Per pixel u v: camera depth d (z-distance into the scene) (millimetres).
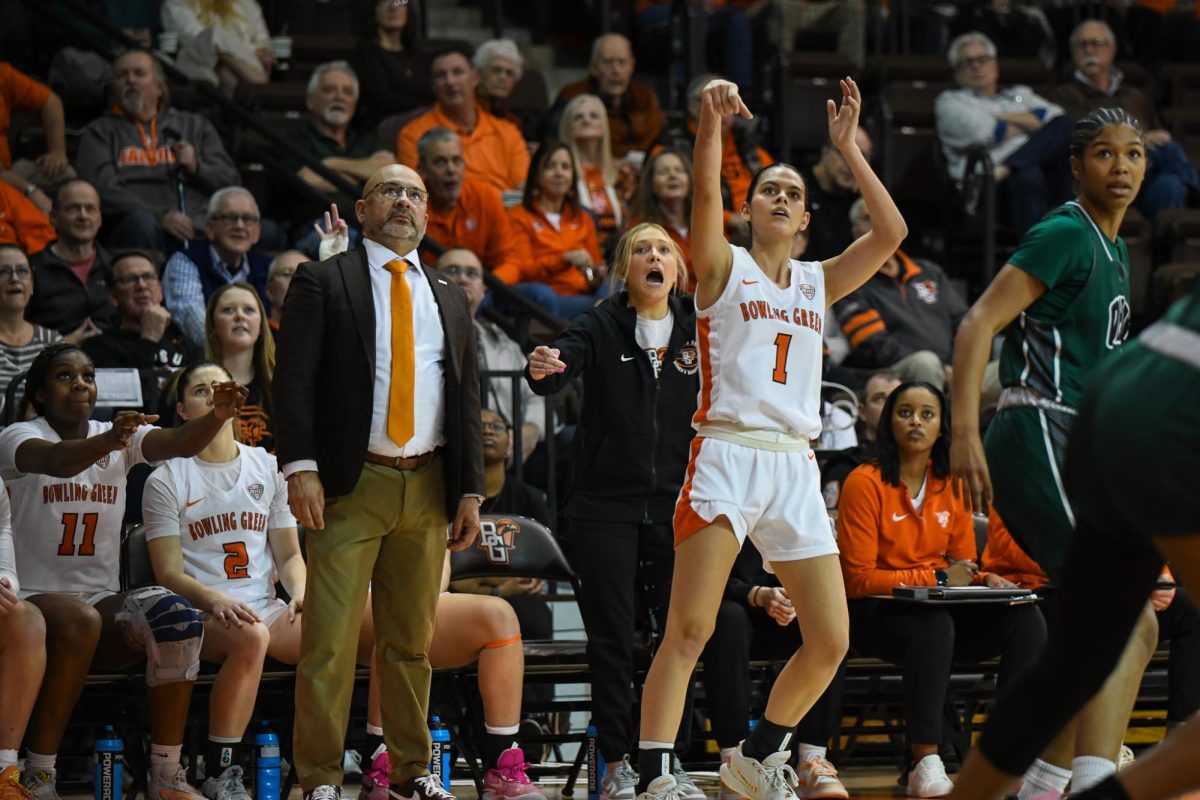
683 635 9086
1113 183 9164
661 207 17984
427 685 10016
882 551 11961
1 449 10852
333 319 9648
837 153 19938
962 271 21891
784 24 25062
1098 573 6117
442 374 9984
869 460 12281
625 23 26484
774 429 9086
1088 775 8664
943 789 11164
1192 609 11266
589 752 11367
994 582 12070
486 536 12180
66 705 10281
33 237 17375
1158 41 27000
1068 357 9141
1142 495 5699
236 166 19234
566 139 20125
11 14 21562
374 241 9992
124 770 11289
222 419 10094
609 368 11062
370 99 22266
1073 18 27469
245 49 22516
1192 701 11336
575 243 18938
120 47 21734
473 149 20453
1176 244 20844
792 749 11625
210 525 11195
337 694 9531
